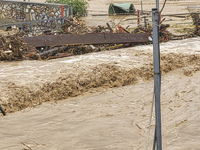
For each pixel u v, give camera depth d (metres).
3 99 9.83
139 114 9.15
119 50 15.88
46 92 10.61
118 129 8.16
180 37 19.06
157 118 4.57
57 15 20.73
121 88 11.45
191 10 25.08
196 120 8.64
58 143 7.50
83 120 8.77
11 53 14.06
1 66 13.19
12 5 22.11
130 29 21.03
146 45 16.92
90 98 10.58
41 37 15.34
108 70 12.39
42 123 8.64
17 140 7.66
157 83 4.51
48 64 13.45
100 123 8.54
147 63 13.35
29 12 21.47
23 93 10.27
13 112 9.47
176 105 9.74
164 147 7.23
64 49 15.40
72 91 10.92
